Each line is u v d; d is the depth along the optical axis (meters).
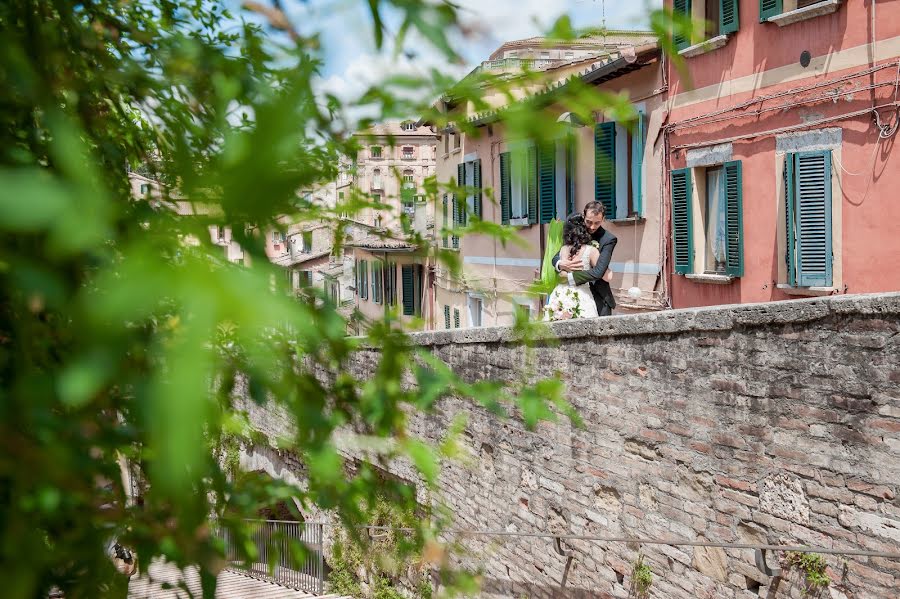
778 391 6.52
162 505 0.90
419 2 0.67
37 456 0.63
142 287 0.49
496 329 9.49
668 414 7.58
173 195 0.98
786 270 12.22
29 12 0.98
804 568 6.34
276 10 0.75
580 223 8.91
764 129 12.48
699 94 13.81
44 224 0.43
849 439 5.99
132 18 1.39
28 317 0.91
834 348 6.06
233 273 0.62
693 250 14.09
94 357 0.53
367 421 1.10
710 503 7.18
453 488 10.86
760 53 12.53
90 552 0.92
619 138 15.70
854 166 11.05
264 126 0.52
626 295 15.99
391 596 11.21
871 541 5.87
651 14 0.81
